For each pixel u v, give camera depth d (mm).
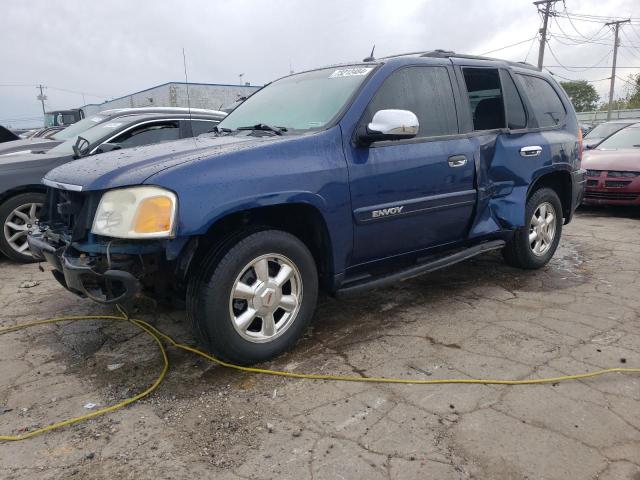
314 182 3104
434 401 2693
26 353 3396
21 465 2270
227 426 2525
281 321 3188
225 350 2957
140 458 2299
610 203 7961
